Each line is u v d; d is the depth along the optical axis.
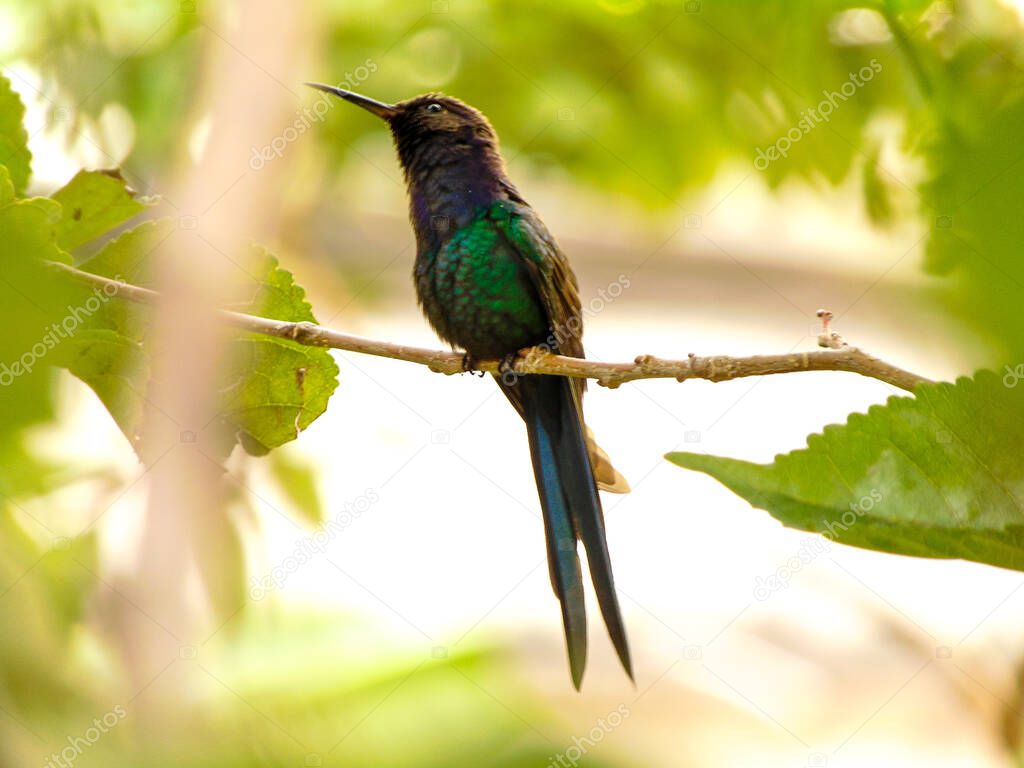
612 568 8.84
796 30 11.95
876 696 11.45
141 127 12.27
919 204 3.67
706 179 14.20
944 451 2.64
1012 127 1.84
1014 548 2.58
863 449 2.72
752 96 12.66
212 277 7.65
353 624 8.60
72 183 6.14
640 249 15.32
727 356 5.84
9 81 5.87
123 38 12.36
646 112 13.73
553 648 11.89
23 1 12.04
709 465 2.80
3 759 4.41
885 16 7.54
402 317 14.83
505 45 13.60
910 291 5.47
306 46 13.03
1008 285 1.85
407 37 13.57
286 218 13.72
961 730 10.35
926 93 7.28
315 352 6.85
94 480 6.96
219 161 12.17
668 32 13.10
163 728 5.79
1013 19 7.44
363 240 14.62
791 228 14.78
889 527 2.66
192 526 8.82
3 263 2.92
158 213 11.94
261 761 6.29
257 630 8.46
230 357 6.73
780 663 12.25
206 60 12.52
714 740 11.40
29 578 5.01
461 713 7.75
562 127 13.87
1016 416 2.47
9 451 4.41
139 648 7.90
